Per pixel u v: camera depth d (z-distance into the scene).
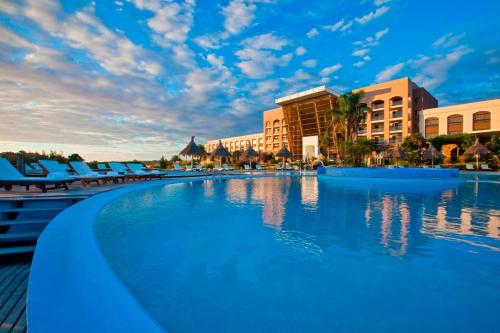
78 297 1.55
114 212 5.45
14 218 5.04
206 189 10.34
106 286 1.72
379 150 36.00
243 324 1.77
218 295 2.15
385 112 45.03
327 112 31.77
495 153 28.70
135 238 3.65
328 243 3.48
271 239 3.65
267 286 2.30
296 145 64.69
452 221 4.80
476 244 3.45
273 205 6.55
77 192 6.99
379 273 2.57
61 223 3.39
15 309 2.31
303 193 9.12
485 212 5.68
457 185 12.55
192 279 2.42
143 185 10.35
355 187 11.48
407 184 12.97
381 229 4.22
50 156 18.27
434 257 2.99
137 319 1.40
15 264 3.79
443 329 1.72
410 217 5.16
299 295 2.15
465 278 2.46
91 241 2.64
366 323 1.78
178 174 18.75
